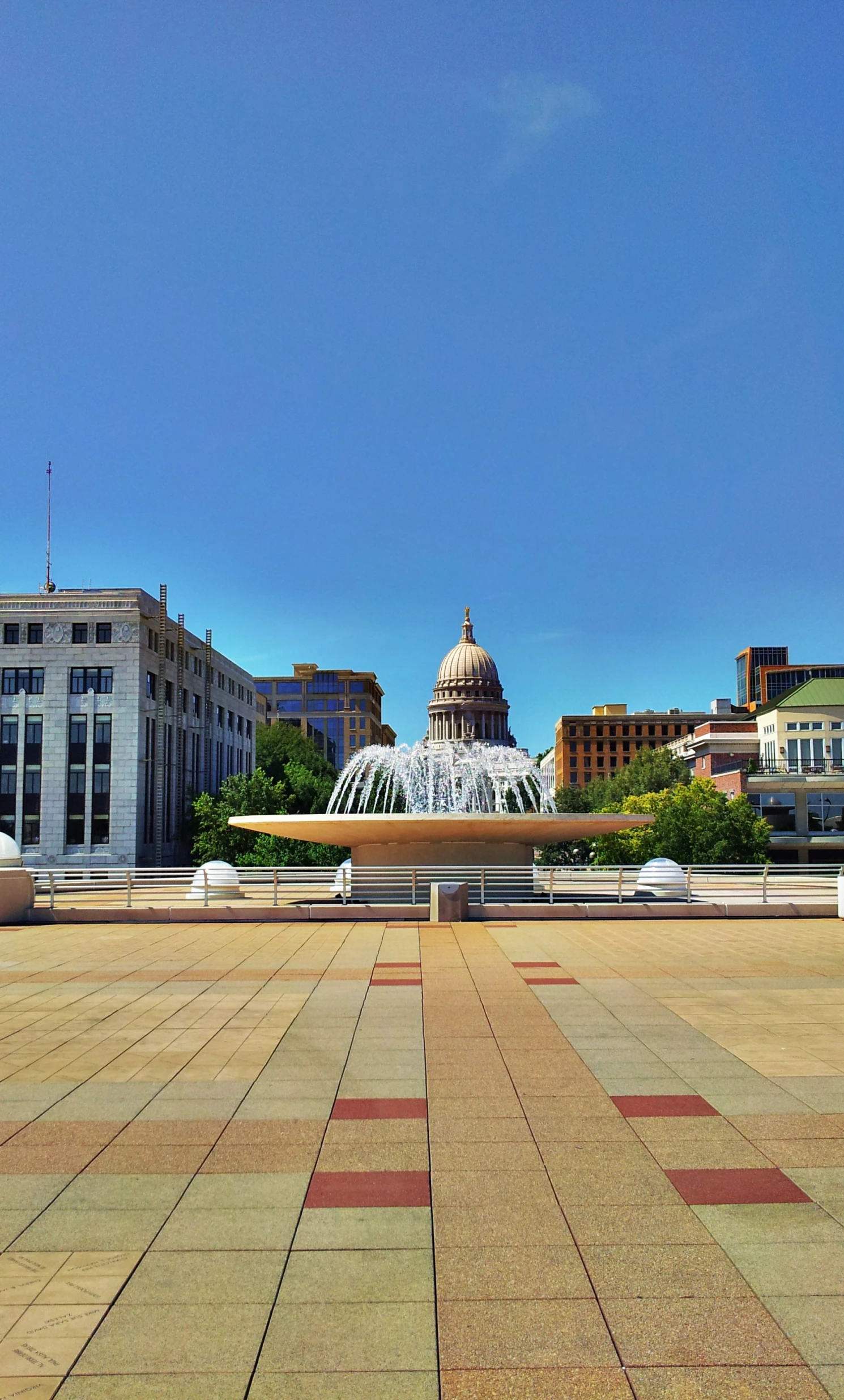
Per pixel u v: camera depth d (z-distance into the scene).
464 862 27.23
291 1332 5.12
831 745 78.94
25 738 66.94
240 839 62.94
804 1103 8.82
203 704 81.06
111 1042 11.16
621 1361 4.86
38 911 22.69
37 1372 4.78
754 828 57.97
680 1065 10.08
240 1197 6.82
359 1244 6.10
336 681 168.25
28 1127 8.27
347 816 24.36
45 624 67.19
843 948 18.16
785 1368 4.80
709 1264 5.82
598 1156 7.55
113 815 65.75
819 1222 6.38
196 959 17.17
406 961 16.78
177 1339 5.07
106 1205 6.71
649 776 89.50
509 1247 6.05
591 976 15.28
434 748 38.06
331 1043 11.05
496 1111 8.62
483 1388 4.66
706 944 18.73
